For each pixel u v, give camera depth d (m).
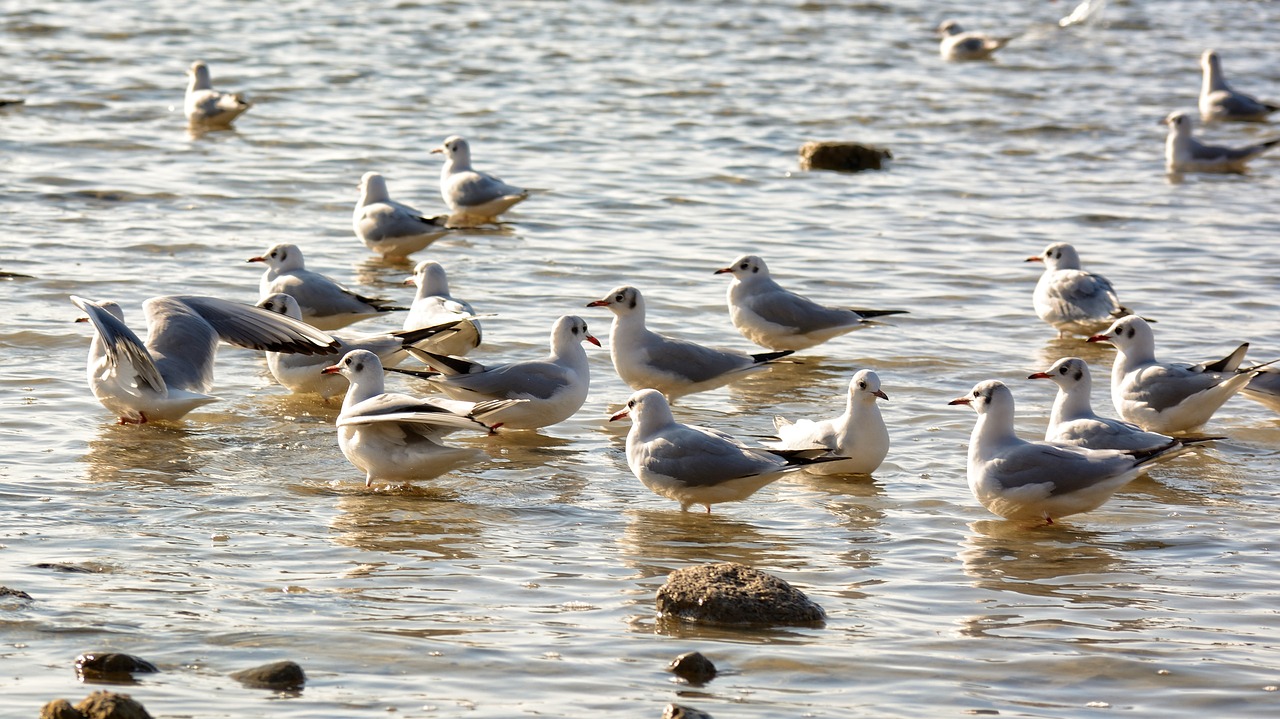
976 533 13.48
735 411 17.48
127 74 39.78
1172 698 9.87
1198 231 27.61
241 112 33.91
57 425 15.73
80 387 17.05
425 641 10.43
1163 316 21.53
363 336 17.20
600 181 30.62
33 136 32.09
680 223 27.27
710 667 10.00
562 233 26.34
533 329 20.12
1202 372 16.53
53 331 18.94
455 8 53.22
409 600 11.27
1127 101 42.25
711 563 11.84
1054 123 38.66
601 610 11.20
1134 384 16.77
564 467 15.27
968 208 29.25
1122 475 13.55
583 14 53.28
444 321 18.16
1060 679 10.15
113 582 11.34
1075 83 44.66
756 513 13.98
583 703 9.48
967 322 21.59
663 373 17.64
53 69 39.97
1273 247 26.28
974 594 11.83
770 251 25.34
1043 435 16.44
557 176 31.00
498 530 13.17
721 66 44.88
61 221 25.11
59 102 35.91
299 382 17.16
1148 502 14.49
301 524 13.06
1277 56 50.16
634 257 24.59
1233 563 12.69
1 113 34.47
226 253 23.70
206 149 31.94
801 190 30.45
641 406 14.21
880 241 26.34
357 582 11.62
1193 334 20.50
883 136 36.34
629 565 12.30
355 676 9.80
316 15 50.62
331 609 11.00
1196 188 31.94
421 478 14.20
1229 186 32.28
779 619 10.96
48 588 11.12
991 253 25.70
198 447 15.34
